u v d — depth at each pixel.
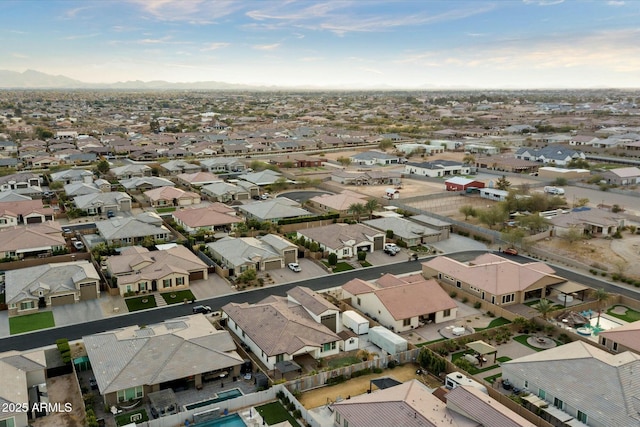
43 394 49.94
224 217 109.94
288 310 64.75
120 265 79.88
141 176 163.38
